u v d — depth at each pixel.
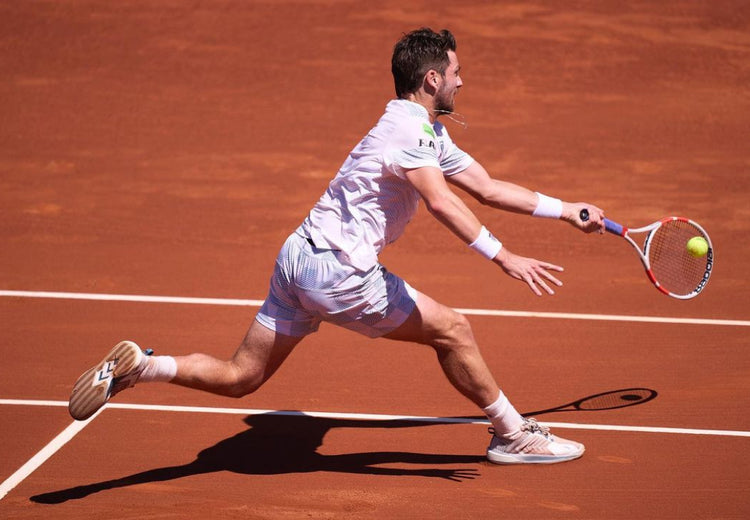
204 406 17.25
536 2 52.41
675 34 48.09
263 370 14.26
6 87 42.00
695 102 41.00
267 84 42.78
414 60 13.73
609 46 46.72
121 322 21.27
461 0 52.88
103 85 42.47
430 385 18.20
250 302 22.69
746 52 46.09
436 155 13.62
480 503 13.67
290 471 14.73
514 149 36.16
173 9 51.31
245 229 28.86
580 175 33.78
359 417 16.80
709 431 16.12
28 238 27.78
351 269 13.44
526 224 29.55
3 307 22.23
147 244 27.42
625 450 15.44
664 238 17.20
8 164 34.50
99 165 34.59
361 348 20.05
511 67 44.53
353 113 39.78
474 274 25.14
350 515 13.27
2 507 13.41
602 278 24.77
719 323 21.39
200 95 41.59
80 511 13.30
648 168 34.50
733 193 32.12
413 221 29.80
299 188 32.66
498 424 14.79
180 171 34.09
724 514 13.34
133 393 17.77
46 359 19.14
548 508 13.52
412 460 15.18
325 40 47.72
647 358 19.38
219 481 14.34
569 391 17.80
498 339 20.41
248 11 51.16
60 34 47.78
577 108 40.41
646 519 13.19
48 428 16.12
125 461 15.01
